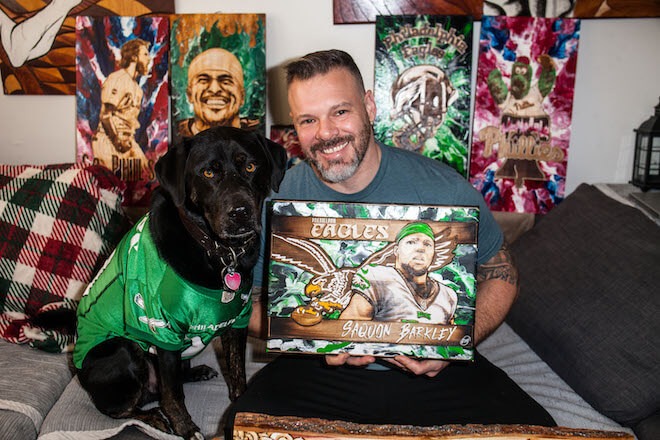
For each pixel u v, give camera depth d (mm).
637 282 1932
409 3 2590
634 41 2617
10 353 2111
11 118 2863
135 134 2715
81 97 2727
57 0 2691
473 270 1580
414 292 1590
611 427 1784
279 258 1604
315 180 1882
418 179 1823
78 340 1852
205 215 1631
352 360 1644
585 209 2346
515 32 2576
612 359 1846
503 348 2229
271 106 2766
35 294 2328
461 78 2604
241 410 1616
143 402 1922
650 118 2541
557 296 2129
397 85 2629
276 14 2676
